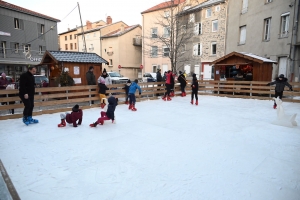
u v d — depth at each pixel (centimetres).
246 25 1894
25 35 2550
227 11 2155
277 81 904
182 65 2620
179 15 2011
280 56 1530
